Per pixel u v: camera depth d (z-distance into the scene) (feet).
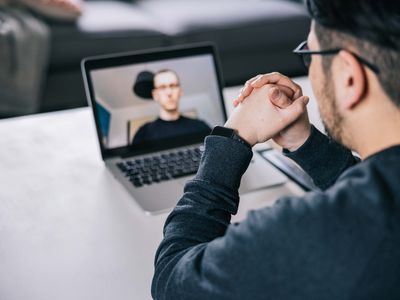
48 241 2.90
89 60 3.73
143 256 2.79
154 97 3.87
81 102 8.70
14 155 3.77
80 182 3.47
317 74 1.95
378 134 1.82
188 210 2.19
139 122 3.81
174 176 3.46
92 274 2.66
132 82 3.82
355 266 1.64
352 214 1.66
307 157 2.71
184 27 8.74
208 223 2.17
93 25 8.47
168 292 1.99
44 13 8.17
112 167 3.60
